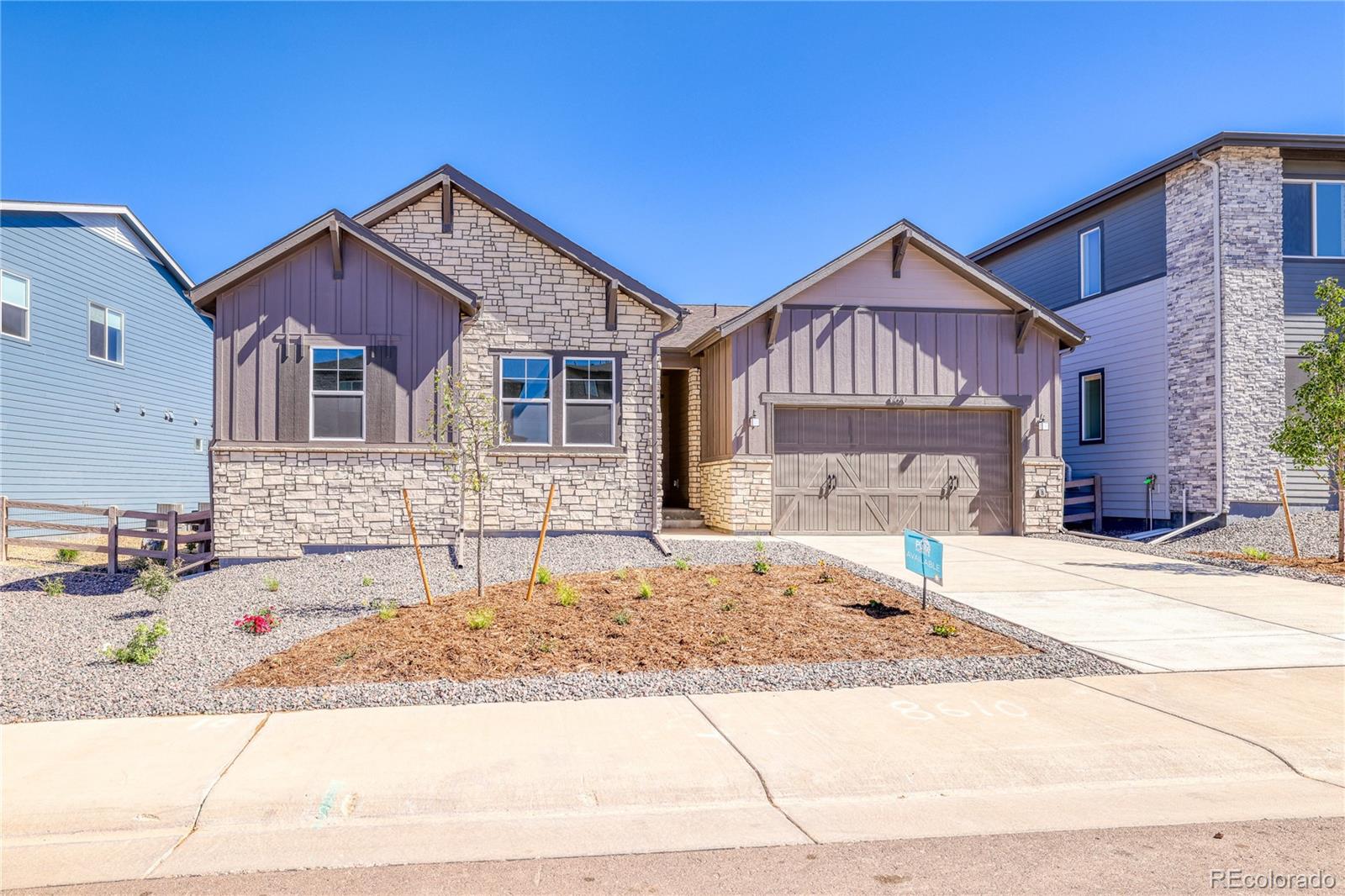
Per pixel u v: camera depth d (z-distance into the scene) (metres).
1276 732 5.59
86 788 4.64
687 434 19.59
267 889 3.66
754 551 12.95
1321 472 16.61
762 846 4.09
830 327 16.69
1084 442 20.66
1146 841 4.13
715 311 22.08
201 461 25.33
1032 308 16.78
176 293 24.00
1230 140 16.34
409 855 3.99
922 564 9.11
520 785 4.71
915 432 16.97
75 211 19.11
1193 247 17.28
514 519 14.36
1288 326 16.78
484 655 7.30
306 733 5.52
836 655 7.46
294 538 13.53
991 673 6.96
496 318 14.66
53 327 18.89
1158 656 7.52
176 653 7.61
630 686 6.55
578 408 14.73
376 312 13.82
